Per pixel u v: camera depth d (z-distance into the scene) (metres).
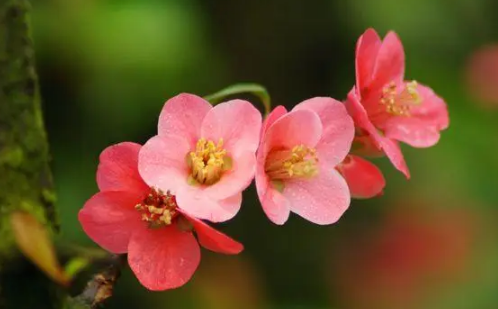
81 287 0.60
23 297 0.59
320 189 0.62
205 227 0.59
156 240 0.60
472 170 1.08
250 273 1.12
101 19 0.96
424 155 1.09
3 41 0.62
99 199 0.60
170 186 0.60
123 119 0.97
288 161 0.62
